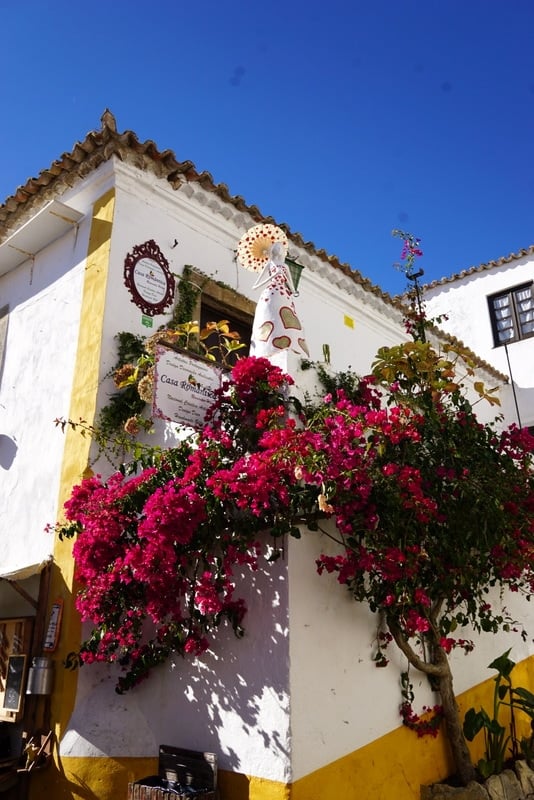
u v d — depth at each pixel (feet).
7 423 21.11
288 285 18.03
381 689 13.61
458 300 44.32
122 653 14.39
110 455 16.87
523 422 39.32
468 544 13.42
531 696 16.65
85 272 19.56
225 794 11.93
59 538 16.01
